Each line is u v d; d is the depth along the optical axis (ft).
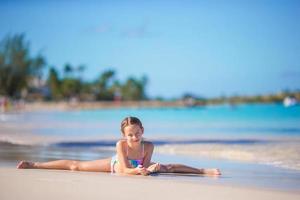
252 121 85.46
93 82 285.64
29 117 102.83
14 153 29.73
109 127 62.69
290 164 24.70
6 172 19.21
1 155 28.43
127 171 19.65
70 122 78.38
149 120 92.17
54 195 14.42
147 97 287.69
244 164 24.91
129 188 15.44
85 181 16.80
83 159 26.53
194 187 15.69
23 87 228.22
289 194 14.79
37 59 230.89
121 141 20.83
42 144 36.86
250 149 32.40
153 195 14.43
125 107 218.18
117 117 104.83
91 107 206.18
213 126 68.44
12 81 224.12
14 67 224.12
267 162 25.63
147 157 21.21
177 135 48.29
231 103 246.06
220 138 43.88
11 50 223.92
